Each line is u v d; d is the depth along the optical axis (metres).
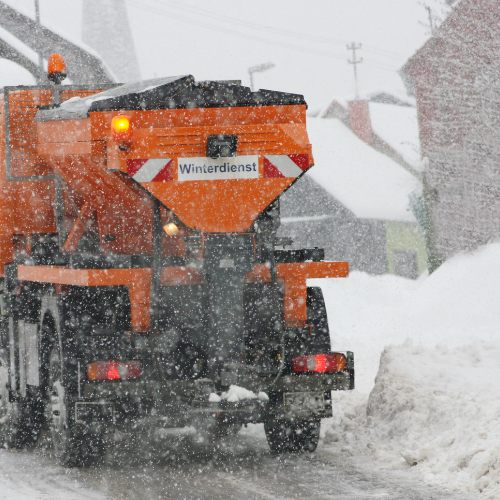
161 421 26.98
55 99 33.66
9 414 31.80
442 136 83.19
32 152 32.78
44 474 27.20
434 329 58.47
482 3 80.25
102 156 28.17
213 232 27.48
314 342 27.61
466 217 79.69
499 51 79.56
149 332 27.17
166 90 27.77
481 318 58.84
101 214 30.92
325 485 24.38
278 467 26.92
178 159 27.39
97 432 27.17
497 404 26.80
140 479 26.05
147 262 27.30
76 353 27.03
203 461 28.22
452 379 30.41
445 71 82.81
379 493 23.23
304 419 28.17
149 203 28.28
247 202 27.62
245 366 27.12
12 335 32.00
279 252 28.23
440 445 26.05
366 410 31.12
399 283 78.38
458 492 23.02
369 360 46.75
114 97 27.98
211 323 27.22
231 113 27.72
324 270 27.94
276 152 27.75
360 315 65.94
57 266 29.19
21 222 33.25
